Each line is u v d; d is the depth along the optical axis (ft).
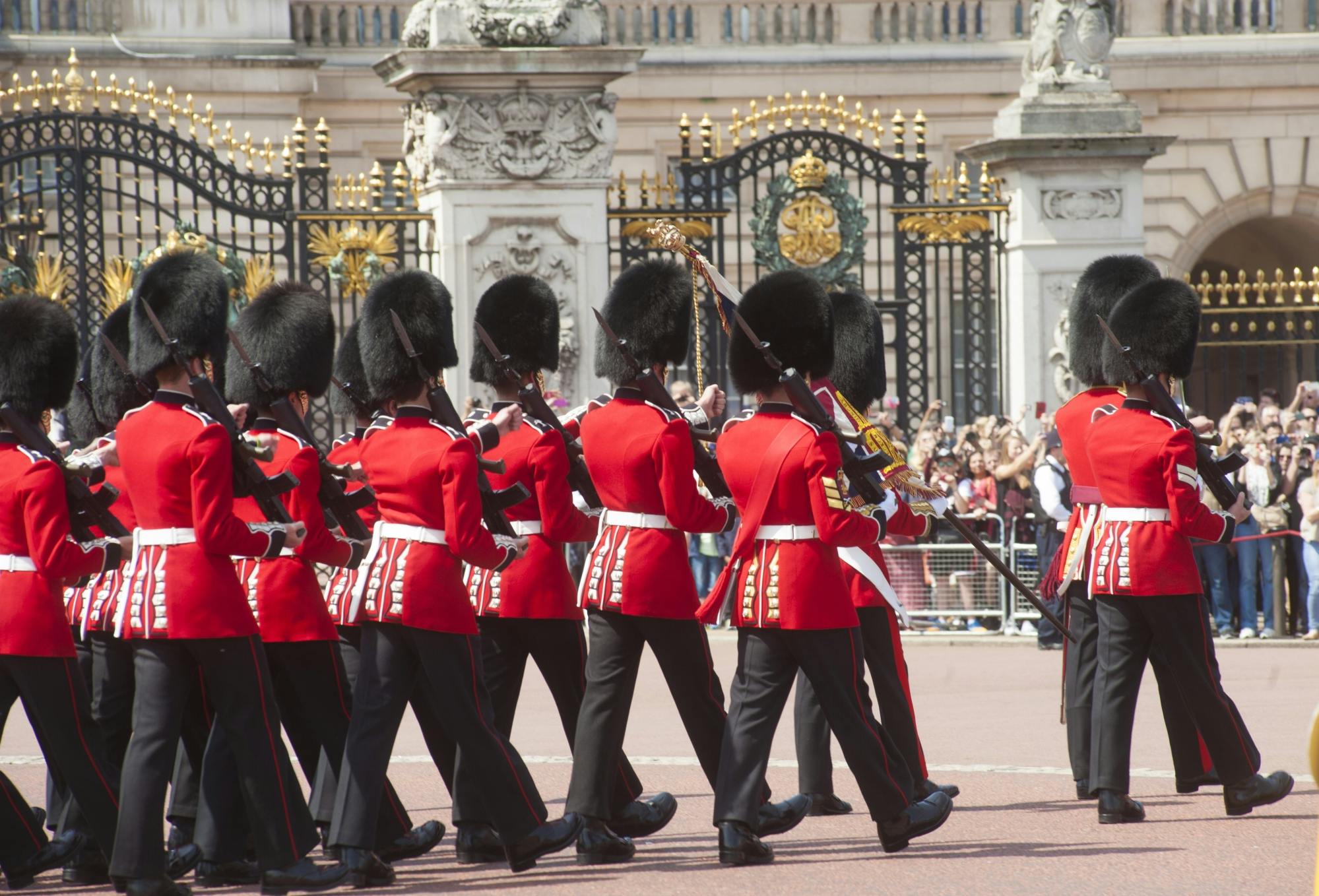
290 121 332.39
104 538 100.27
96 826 98.94
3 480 98.53
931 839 109.91
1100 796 113.70
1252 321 246.06
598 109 219.00
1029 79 239.91
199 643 94.99
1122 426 114.11
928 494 115.34
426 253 220.64
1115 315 119.24
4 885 103.14
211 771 100.73
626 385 108.88
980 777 130.62
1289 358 373.81
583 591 106.52
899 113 234.17
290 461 103.65
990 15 372.17
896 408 238.27
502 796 101.09
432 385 103.45
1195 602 112.68
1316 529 204.85
